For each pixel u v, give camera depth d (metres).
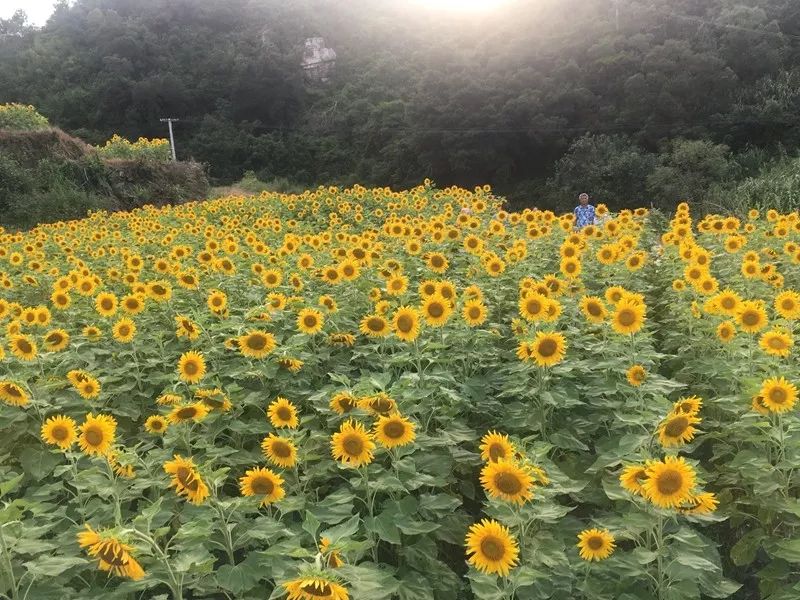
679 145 44.31
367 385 4.15
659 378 4.66
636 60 53.88
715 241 10.82
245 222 19.56
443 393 4.55
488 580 2.87
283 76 87.19
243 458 4.39
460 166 59.31
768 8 58.50
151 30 95.50
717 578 3.40
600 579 3.36
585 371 5.02
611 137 52.03
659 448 3.86
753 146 47.56
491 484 3.12
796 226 10.65
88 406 5.05
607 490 3.43
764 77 51.56
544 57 59.12
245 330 5.86
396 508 3.53
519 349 4.80
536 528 3.53
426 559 3.62
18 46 95.00
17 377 4.84
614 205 45.50
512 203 56.56
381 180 69.31
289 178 76.00
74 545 3.31
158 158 32.91
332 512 3.39
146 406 5.57
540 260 9.71
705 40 54.12
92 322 7.26
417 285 8.19
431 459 4.10
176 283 8.95
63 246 13.69
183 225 16.97
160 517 3.56
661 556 3.13
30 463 4.28
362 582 2.62
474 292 6.30
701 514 3.28
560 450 4.70
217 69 89.12
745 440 4.18
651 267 9.89
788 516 3.81
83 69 88.31
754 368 5.09
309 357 5.47
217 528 3.36
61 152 28.86
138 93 82.88
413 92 72.06
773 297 7.22
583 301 5.50
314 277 8.60
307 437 4.43
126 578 3.45
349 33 101.06
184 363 4.88
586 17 61.00
